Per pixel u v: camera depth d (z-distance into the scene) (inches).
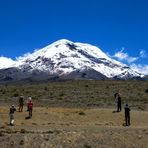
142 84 4992.6
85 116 2501.2
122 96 4099.4
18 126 2169.0
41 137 1844.2
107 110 2731.3
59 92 4409.5
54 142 1815.9
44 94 4252.0
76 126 2204.7
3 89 4766.2
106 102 3639.3
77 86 4921.3
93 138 1879.9
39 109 2701.8
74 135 1883.6
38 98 3929.6
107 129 2062.0
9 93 4328.3
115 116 2527.1
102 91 4458.7
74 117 2469.2
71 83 5413.4
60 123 2313.0
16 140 1811.0
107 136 1914.4
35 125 2225.6
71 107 3299.7
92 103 3572.8
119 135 1939.0
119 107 2711.6
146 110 3169.3
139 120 2471.7
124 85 4923.7
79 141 1845.5
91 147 1812.3
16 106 3223.4
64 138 1849.2
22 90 4623.5
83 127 2154.3
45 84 5541.3
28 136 1847.9
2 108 2655.0
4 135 1855.3
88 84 5157.5
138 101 3772.1
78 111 2613.2
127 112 2305.6
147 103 3629.4
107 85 4982.8
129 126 2262.6
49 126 2183.8
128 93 4318.4
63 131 1936.5
